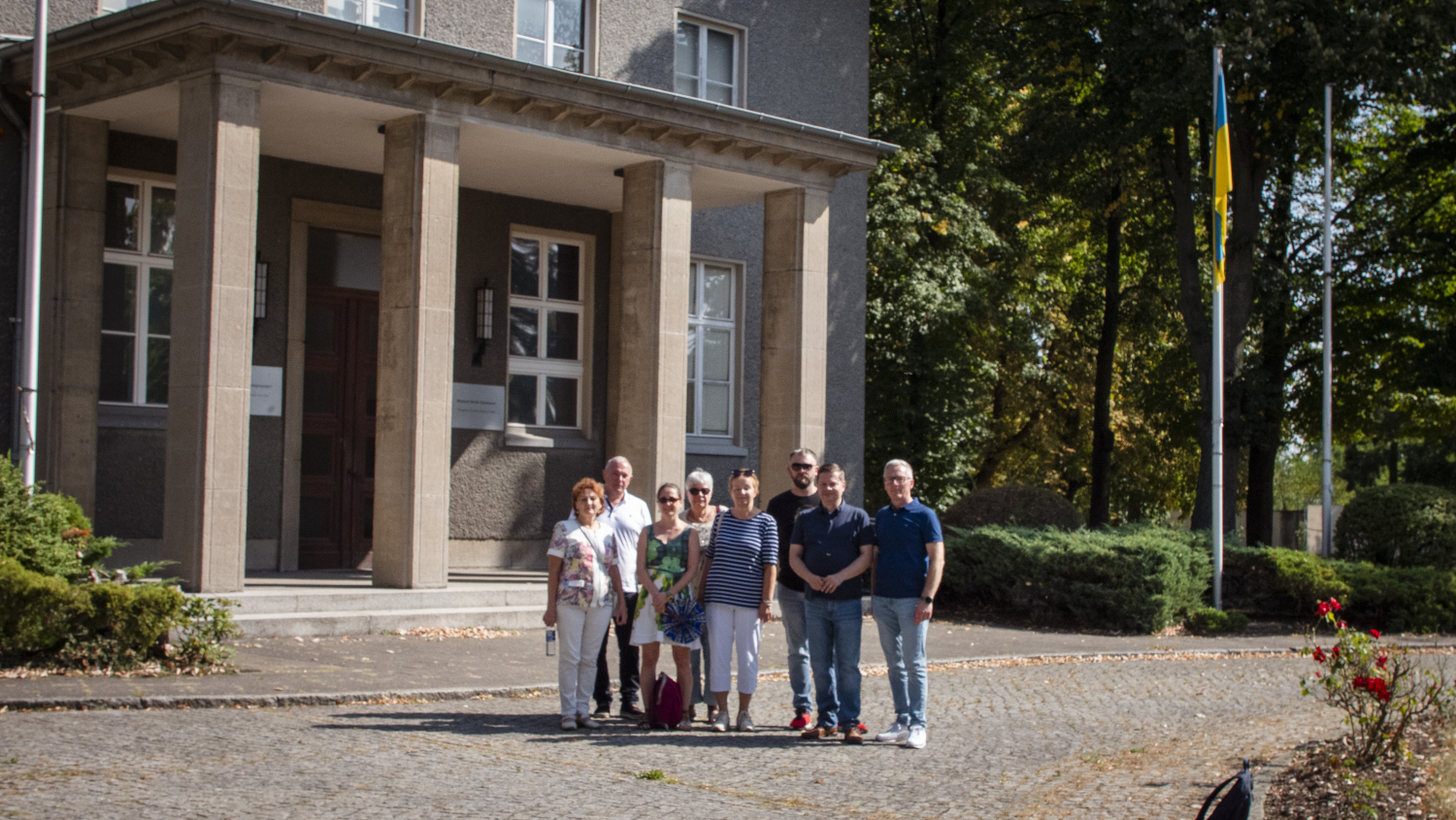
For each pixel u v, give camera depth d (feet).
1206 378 84.43
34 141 42.27
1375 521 67.36
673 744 27.84
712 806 22.12
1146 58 76.43
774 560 30.01
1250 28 70.90
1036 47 86.28
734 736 29.25
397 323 46.60
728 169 55.11
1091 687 39.88
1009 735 30.53
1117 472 131.13
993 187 92.89
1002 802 23.26
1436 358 91.81
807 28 69.51
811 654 29.35
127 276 51.03
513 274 63.31
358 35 43.73
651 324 53.26
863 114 71.77
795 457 31.37
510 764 24.95
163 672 33.27
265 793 21.67
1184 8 73.15
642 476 53.11
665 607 29.89
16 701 28.14
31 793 20.98
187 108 42.57
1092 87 88.99
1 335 46.55
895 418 91.04
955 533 63.82
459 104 47.57
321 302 57.41
